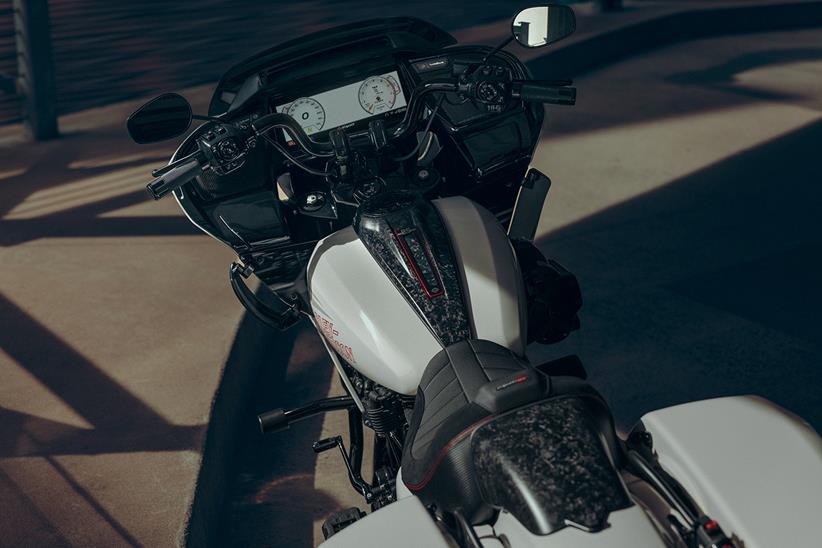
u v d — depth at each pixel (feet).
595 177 20.63
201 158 8.36
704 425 6.50
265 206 9.12
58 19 28.45
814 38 35.17
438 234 7.78
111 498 9.57
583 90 28.30
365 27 9.52
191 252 15.80
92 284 14.65
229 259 15.49
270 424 8.66
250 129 8.32
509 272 7.75
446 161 9.78
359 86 9.50
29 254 15.89
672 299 14.98
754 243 16.92
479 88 8.43
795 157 21.30
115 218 17.44
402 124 8.77
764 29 37.35
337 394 13.05
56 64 27.99
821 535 5.67
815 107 25.35
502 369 6.74
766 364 13.03
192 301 13.98
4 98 23.93
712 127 23.91
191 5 30.83
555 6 8.59
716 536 5.69
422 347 7.31
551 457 5.88
